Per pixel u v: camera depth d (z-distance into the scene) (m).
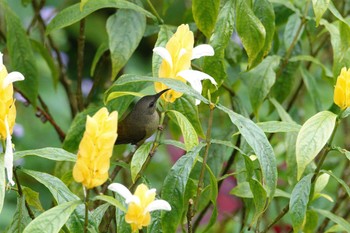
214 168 5.77
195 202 4.37
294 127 4.54
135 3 5.59
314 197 5.05
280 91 6.16
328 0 4.78
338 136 8.54
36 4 6.81
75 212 3.98
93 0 5.27
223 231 8.38
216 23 4.86
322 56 8.30
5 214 8.84
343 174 7.36
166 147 9.06
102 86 7.82
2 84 3.76
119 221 4.23
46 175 4.11
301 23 5.94
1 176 3.77
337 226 5.31
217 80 4.89
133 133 4.55
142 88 5.32
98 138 3.51
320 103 6.27
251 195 5.21
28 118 9.60
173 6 10.34
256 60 5.21
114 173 5.83
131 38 5.43
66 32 11.02
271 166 4.08
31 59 6.02
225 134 5.97
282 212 4.93
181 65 4.18
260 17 5.19
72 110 6.90
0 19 7.41
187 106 4.73
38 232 3.64
